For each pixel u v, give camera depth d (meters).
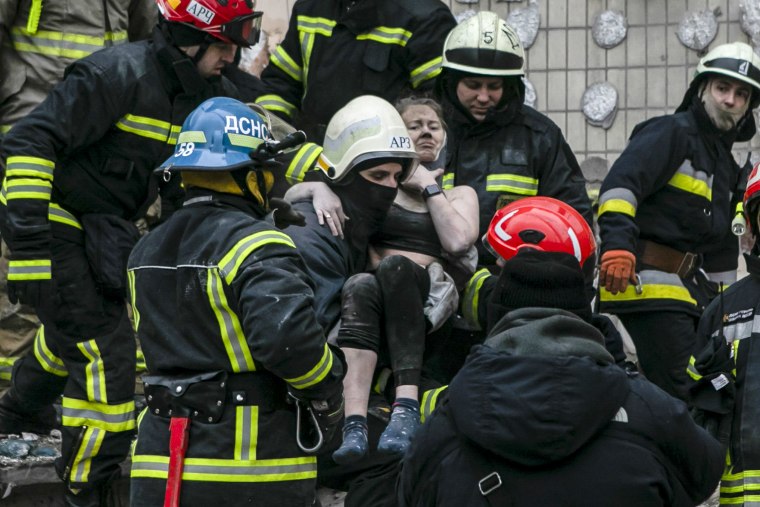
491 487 5.33
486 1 14.52
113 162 8.79
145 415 6.99
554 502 5.29
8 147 8.57
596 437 5.36
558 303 5.70
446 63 9.90
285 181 9.16
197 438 6.72
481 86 9.86
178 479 6.65
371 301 8.07
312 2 11.00
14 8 10.18
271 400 6.78
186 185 7.00
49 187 8.59
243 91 11.09
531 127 10.10
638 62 14.30
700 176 10.87
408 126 9.26
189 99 8.84
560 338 5.51
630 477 5.30
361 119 8.43
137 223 10.95
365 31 10.77
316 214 8.34
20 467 9.27
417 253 8.67
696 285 11.08
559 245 7.77
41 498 9.53
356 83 10.80
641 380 5.58
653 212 10.94
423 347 8.16
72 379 8.98
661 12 14.24
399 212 8.73
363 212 8.47
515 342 5.51
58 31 10.34
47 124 8.52
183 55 8.69
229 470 6.69
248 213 7.01
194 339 6.73
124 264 8.91
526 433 5.23
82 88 8.54
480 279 9.00
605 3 14.33
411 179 8.74
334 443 8.27
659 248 10.93
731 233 11.45
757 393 7.14
